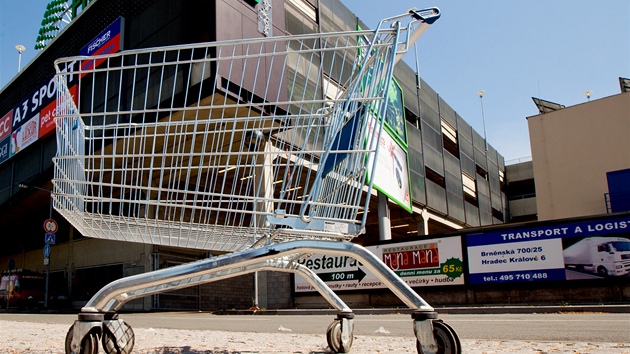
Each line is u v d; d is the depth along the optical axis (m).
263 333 5.42
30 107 23.31
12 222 27.92
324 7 20.89
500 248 13.58
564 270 12.58
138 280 2.53
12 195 24.23
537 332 5.34
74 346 2.47
